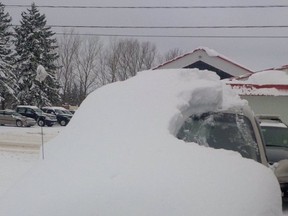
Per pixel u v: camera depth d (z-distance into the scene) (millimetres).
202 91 3926
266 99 13906
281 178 4863
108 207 2387
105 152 2908
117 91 3957
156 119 3334
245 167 3008
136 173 2609
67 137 3455
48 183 2713
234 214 2445
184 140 3385
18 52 53844
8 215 2525
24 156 17188
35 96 51938
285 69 14203
